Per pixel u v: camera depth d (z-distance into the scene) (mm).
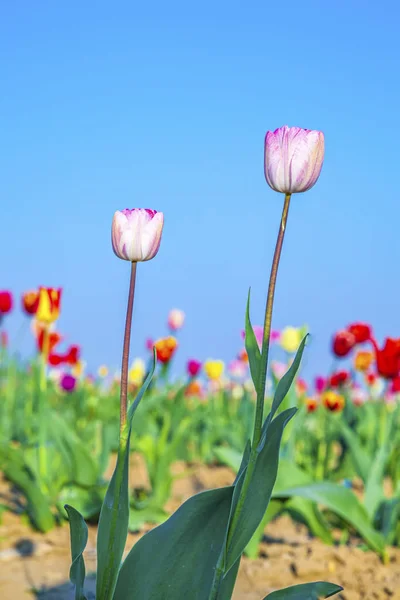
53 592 1814
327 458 2729
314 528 2152
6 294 3227
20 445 3039
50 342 2551
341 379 3057
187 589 1356
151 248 1335
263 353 1279
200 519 1370
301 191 1279
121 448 1344
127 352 1346
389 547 2061
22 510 2381
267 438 1313
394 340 2348
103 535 1362
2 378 4137
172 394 3590
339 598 1819
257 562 2010
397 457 2703
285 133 1276
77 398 4043
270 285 1280
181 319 3557
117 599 1360
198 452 3885
